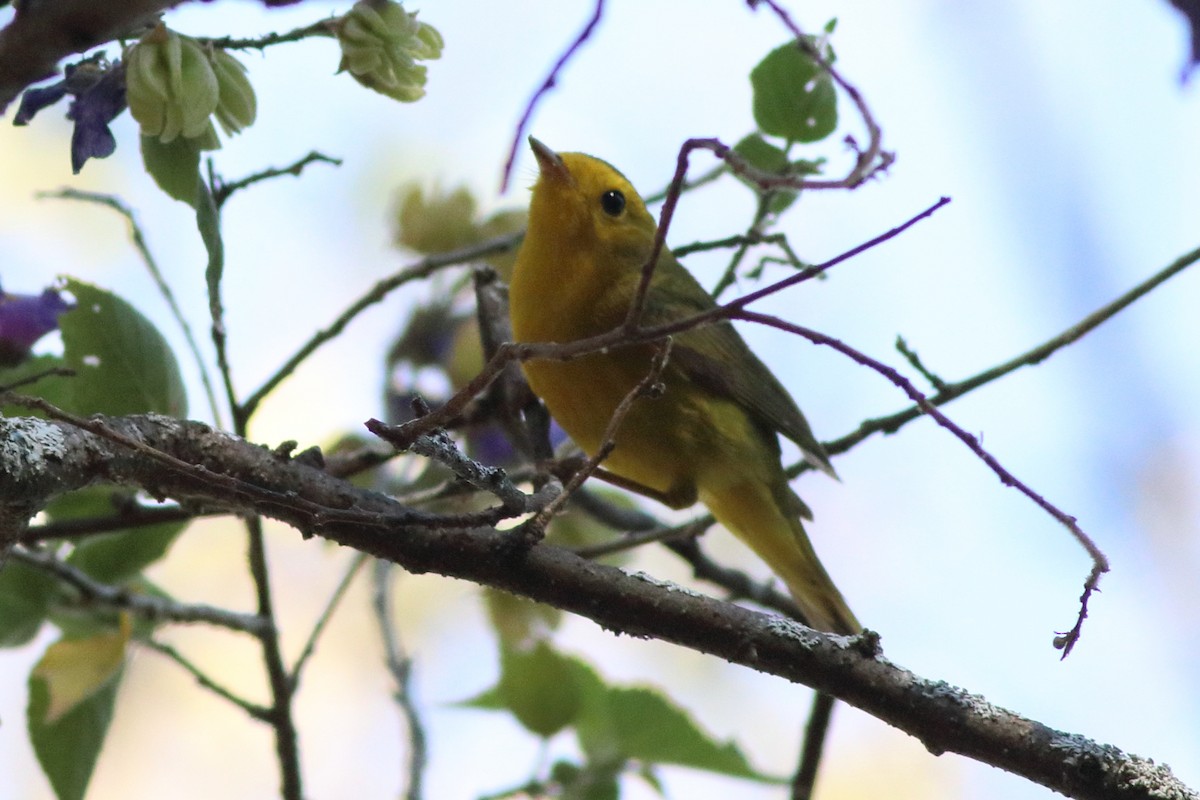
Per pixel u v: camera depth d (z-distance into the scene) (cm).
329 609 902
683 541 1159
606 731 978
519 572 692
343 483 697
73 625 884
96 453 643
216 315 725
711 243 959
